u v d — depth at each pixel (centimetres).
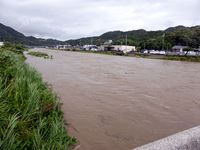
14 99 582
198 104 1190
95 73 2362
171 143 256
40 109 652
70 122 812
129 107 1067
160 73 2650
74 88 1453
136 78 2095
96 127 786
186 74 2650
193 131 279
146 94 1386
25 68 1135
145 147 253
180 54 7962
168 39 10106
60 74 2155
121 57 6800
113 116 916
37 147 443
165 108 1085
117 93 1370
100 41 17225
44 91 852
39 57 5212
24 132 477
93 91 1392
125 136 729
